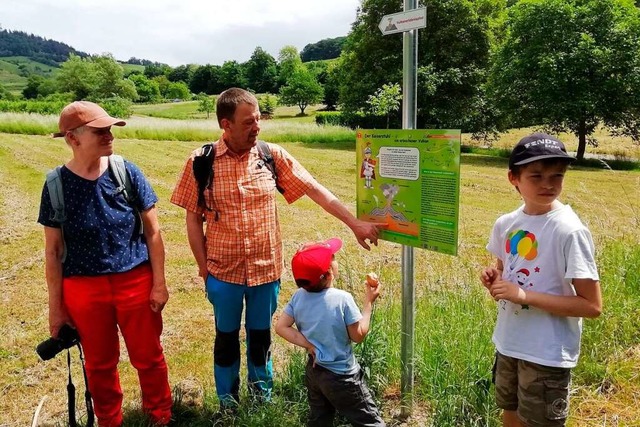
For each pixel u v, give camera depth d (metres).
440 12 27.38
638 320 4.10
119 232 2.88
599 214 8.59
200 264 3.12
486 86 24.06
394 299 4.34
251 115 2.81
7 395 3.74
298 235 8.45
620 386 3.41
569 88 20.59
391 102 16.38
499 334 2.44
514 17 22.80
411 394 3.18
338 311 2.64
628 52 19.67
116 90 81.81
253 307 3.15
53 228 2.82
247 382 3.31
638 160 20.61
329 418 2.86
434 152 2.66
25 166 15.36
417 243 2.84
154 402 3.21
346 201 11.46
